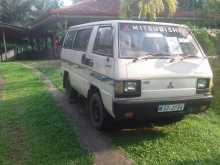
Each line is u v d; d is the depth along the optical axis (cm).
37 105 800
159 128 616
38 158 484
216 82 981
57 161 473
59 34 2353
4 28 2778
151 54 552
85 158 482
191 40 612
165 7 1659
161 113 533
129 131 602
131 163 466
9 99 892
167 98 531
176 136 566
